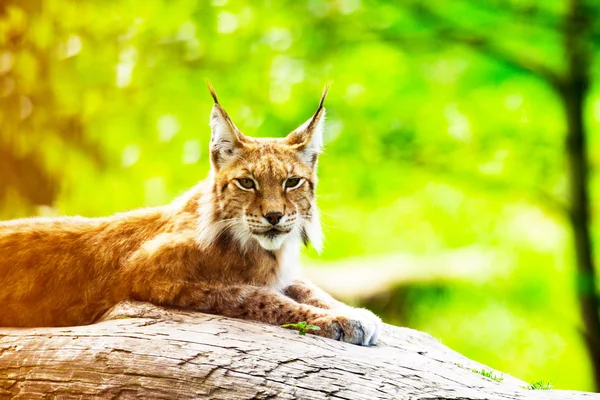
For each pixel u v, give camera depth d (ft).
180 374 18.29
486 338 59.41
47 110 40.70
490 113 53.78
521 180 54.24
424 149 53.01
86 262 23.82
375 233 71.87
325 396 17.80
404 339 25.73
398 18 52.60
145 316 21.76
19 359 19.44
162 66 49.55
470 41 50.75
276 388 17.92
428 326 59.21
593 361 49.83
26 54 39.81
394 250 71.92
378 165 53.78
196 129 50.31
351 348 20.81
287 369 18.43
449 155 53.26
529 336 59.41
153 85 49.42
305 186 24.07
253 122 50.78
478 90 53.67
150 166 48.24
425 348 24.88
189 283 22.95
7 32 39.52
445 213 65.51
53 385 18.84
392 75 54.03
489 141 53.26
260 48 51.80
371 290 59.06
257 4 51.47
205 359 18.57
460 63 53.72
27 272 23.71
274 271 24.31
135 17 46.68
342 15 51.60
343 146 53.42
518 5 50.24
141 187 47.65
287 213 23.26
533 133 53.67
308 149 24.31
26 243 24.11
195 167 50.44
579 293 50.14
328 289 59.00
